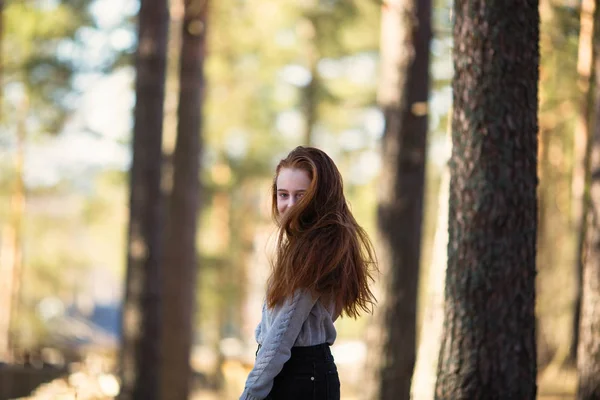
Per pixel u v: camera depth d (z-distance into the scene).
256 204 26.61
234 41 20.17
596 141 6.00
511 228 4.21
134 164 10.51
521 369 4.23
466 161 4.27
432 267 6.00
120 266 31.06
